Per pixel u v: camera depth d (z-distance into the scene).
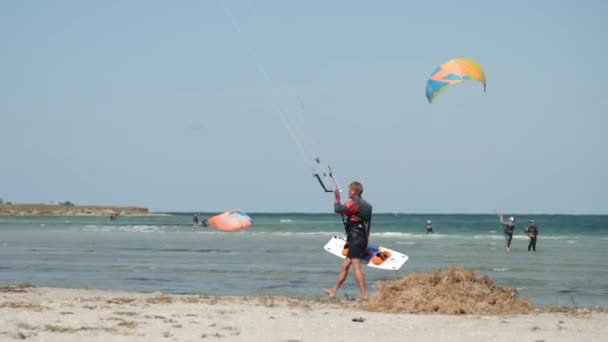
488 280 23.64
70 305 22.56
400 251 63.12
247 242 76.75
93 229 124.69
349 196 24.55
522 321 20.11
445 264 47.22
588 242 82.56
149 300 24.75
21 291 27.58
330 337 17.28
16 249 61.00
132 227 139.00
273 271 40.47
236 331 18.00
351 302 24.78
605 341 17.12
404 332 18.14
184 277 36.94
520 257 54.97
